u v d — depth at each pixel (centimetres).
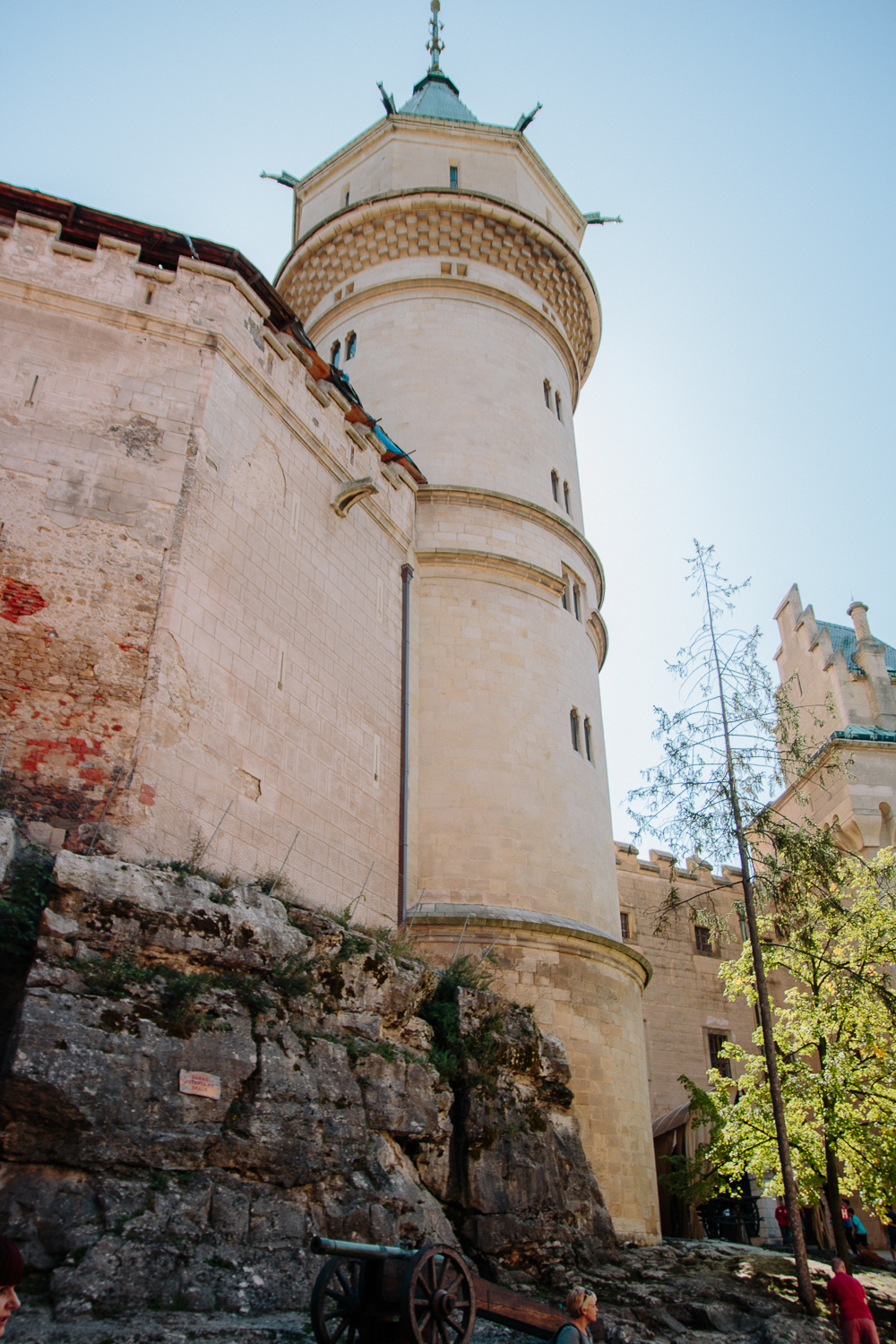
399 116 3297
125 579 1530
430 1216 1356
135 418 1664
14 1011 1146
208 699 1568
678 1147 2808
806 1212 2902
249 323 1919
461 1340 977
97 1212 1038
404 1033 1573
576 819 2322
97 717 1427
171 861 1394
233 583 1700
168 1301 1012
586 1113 1942
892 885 2142
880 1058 1991
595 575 2892
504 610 2455
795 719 1972
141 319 1753
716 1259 1825
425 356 2827
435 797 2186
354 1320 977
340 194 3403
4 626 1440
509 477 2673
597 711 2623
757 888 1869
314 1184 1229
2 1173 1022
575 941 2097
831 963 1978
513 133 3294
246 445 1828
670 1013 3556
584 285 3234
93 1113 1073
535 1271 1514
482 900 2097
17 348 1641
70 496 1555
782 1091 1945
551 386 3008
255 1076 1228
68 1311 950
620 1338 1344
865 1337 1318
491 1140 1564
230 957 1306
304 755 1784
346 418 2272
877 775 3341
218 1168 1151
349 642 2039
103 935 1204
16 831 1262
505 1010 1795
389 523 2341
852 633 3941
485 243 3012
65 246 1756
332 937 1508
